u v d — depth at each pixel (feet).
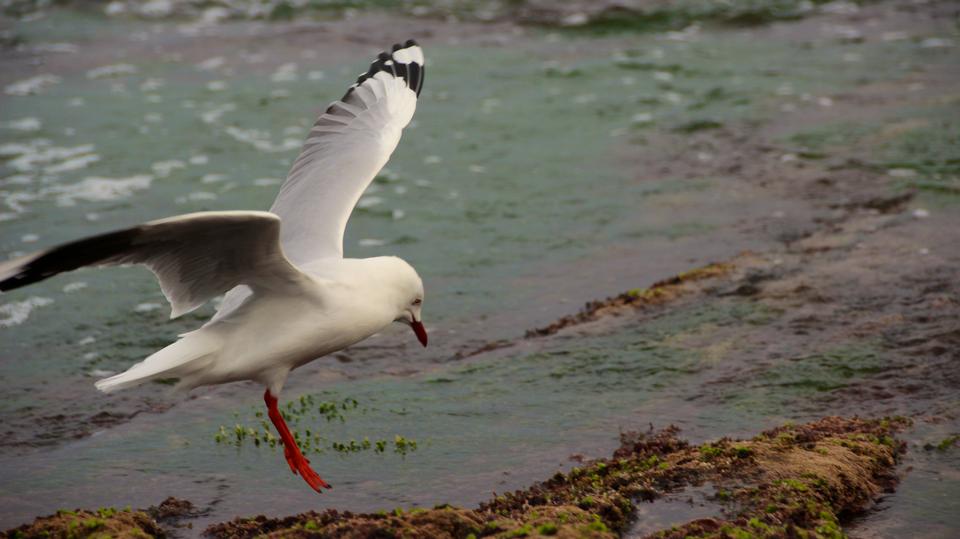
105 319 48.29
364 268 30.22
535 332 45.34
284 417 38.58
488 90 80.12
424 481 33.30
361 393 40.22
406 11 99.30
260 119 74.23
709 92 78.64
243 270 27.58
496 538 25.96
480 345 45.21
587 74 83.41
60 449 37.22
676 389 38.65
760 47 89.40
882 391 37.11
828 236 52.80
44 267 24.79
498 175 65.26
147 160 67.00
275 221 25.44
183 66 85.87
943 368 38.22
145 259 26.73
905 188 58.85
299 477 34.17
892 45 88.22
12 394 41.47
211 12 99.25
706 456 31.37
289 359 29.19
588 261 53.83
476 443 35.70
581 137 71.00
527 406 38.27
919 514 29.32
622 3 100.17
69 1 100.22
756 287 46.93
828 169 63.26
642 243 55.57
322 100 77.66
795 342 41.37
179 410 39.99
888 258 48.83
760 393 37.68
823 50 87.81
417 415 38.11
